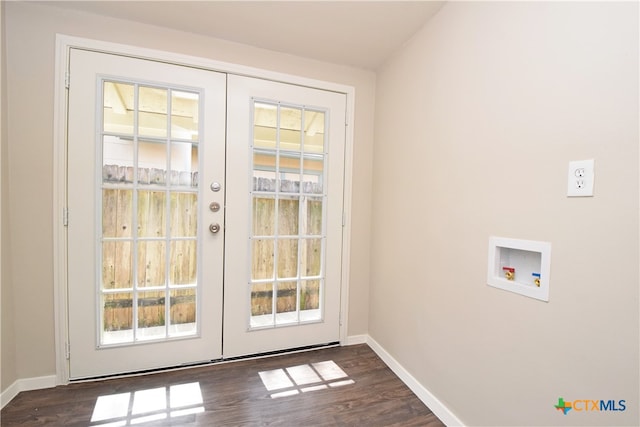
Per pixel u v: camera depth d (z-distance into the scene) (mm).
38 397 1429
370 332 2094
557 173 910
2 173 1365
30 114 1433
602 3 800
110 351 1601
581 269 850
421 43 1581
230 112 1762
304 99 1920
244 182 1808
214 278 1771
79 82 1501
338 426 1315
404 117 1726
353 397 1521
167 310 1704
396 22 1540
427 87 1526
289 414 1378
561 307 901
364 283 2125
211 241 1756
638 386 736
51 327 1506
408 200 1674
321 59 1932
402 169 1736
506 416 1076
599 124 805
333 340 2072
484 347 1168
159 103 1650
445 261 1381
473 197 1227
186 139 1701
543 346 953
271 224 1901
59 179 1484
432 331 1462
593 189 818
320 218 2023
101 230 1574
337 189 2029
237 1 1405
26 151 1435
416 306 1587
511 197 1059
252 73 1790
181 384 1574
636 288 735
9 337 1406
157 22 1576
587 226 834
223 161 1759
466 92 1267
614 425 783
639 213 728
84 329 1557
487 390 1153
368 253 2123
